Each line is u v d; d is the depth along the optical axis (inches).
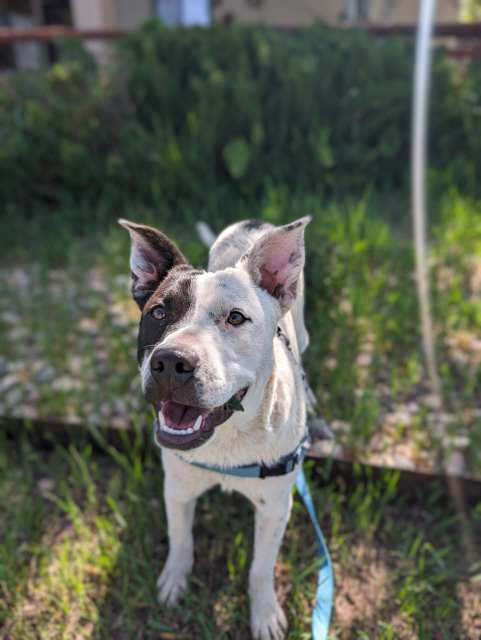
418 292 46.4
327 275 41.4
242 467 22.0
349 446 33.1
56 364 41.3
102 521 29.8
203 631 25.3
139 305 22.6
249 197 64.4
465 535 29.8
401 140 68.2
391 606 26.5
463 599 26.8
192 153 64.1
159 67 66.7
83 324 46.9
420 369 40.1
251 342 19.4
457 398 37.6
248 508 31.0
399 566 28.3
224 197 63.5
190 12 114.1
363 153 67.1
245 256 21.2
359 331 42.9
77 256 57.0
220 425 19.8
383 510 31.5
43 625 25.7
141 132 65.2
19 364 41.9
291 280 21.6
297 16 111.1
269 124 66.5
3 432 36.3
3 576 27.1
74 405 37.1
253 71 68.5
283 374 22.7
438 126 68.2
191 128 66.2
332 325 42.0
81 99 66.4
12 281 54.1
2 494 31.8
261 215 54.0
